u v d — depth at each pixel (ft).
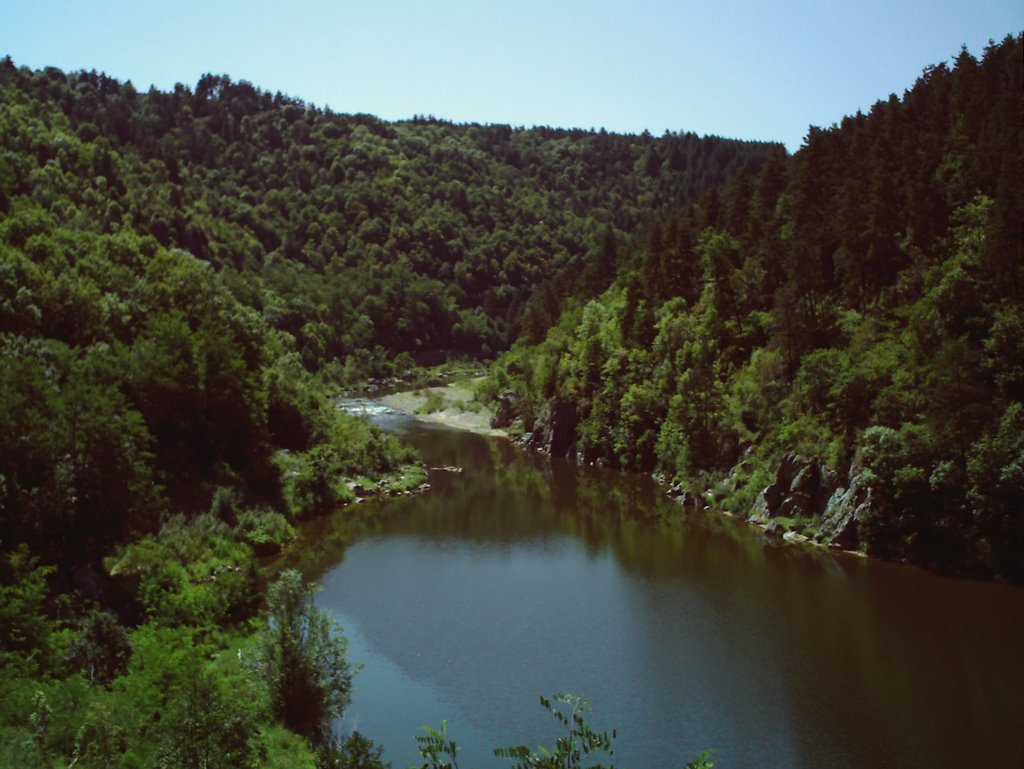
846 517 205.87
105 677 113.50
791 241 297.94
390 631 156.25
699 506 259.60
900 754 112.06
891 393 207.41
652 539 223.92
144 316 257.75
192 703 84.07
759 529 229.45
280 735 107.14
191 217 568.82
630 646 149.07
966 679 133.80
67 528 159.33
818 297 273.13
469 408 463.83
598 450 339.57
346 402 494.59
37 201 342.44
